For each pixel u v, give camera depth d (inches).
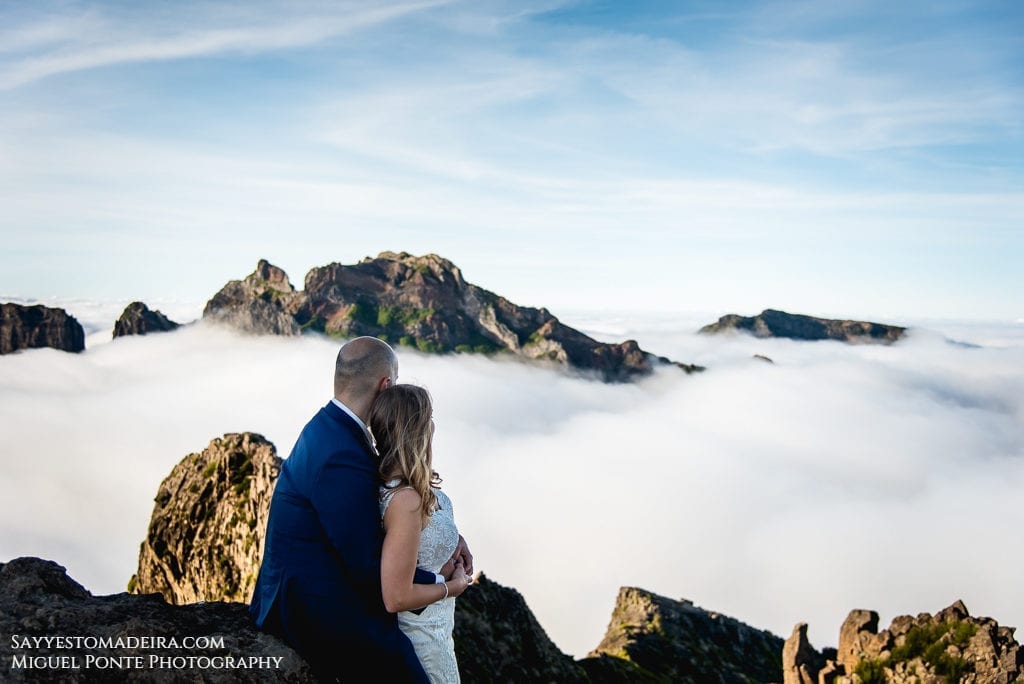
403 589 228.7
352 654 234.2
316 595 232.8
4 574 279.1
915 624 1542.8
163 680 224.4
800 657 1817.2
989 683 1322.6
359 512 227.1
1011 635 1384.1
